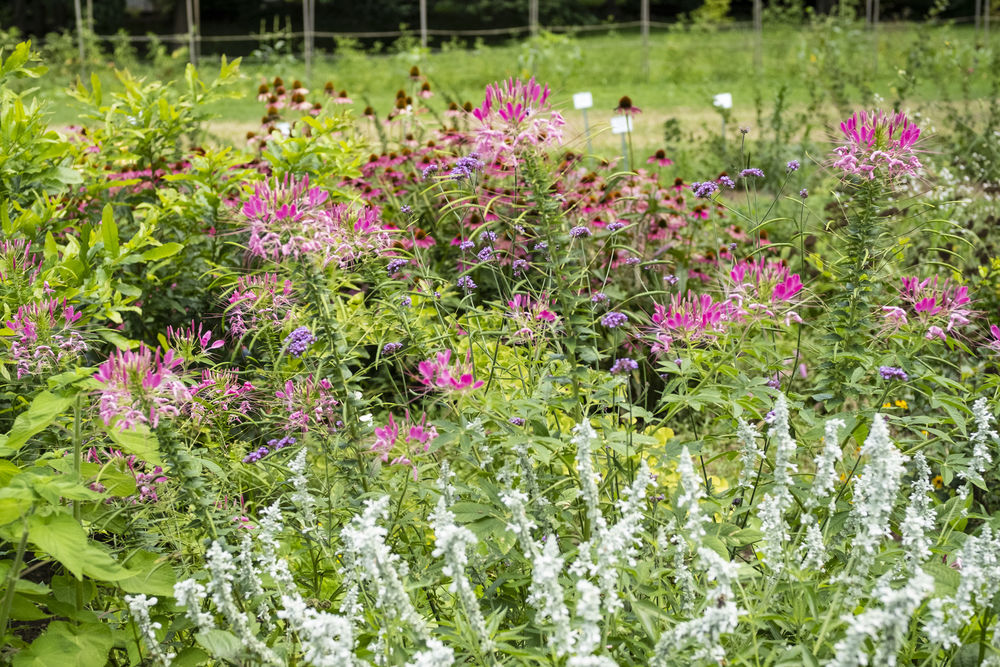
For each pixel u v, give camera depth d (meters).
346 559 2.22
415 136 7.43
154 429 2.27
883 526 2.11
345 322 3.11
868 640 2.04
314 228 2.65
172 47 31.08
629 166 7.09
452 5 35.66
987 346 3.11
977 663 2.05
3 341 2.84
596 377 2.86
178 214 4.49
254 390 3.18
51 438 2.90
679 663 2.02
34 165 3.93
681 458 2.04
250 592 2.19
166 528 2.66
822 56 15.44
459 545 1.92
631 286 4.99
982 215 5.75
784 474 2.19
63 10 33.09
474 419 2.59
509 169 2.82
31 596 2.64
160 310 4.48
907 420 2.68
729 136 11.68
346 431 2.69
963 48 18.00
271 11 37.75
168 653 2.36
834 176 3.19
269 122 6.95
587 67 21.69
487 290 4.76
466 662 2.17
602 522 2.11
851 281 2.99
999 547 2.12
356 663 1.97
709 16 25.80
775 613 2.20
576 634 1.97
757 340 3.17
